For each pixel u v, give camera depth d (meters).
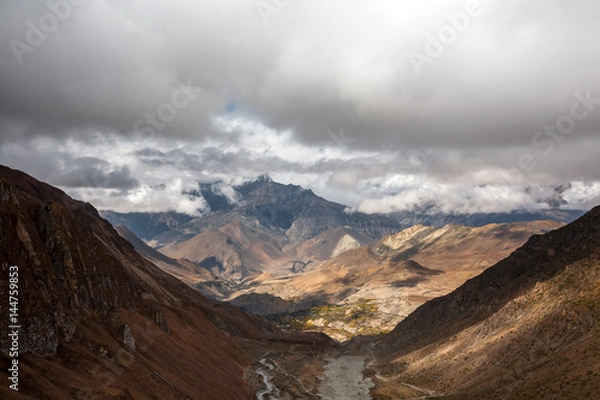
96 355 107.12
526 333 141.12
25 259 106.12
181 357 148.88
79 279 126.00
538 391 111.81
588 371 106.56
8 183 113.88
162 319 159.62
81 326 112.25
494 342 152.88
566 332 129.38
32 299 98.19
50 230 125.81
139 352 129.50
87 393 92.38
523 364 131.12
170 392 117.06
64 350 100.31
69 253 124.62
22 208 124.19
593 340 116.50
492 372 138.75
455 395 138.25
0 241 98.62
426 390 157.00
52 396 85.00
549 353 127.94
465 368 153.88
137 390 106.50
